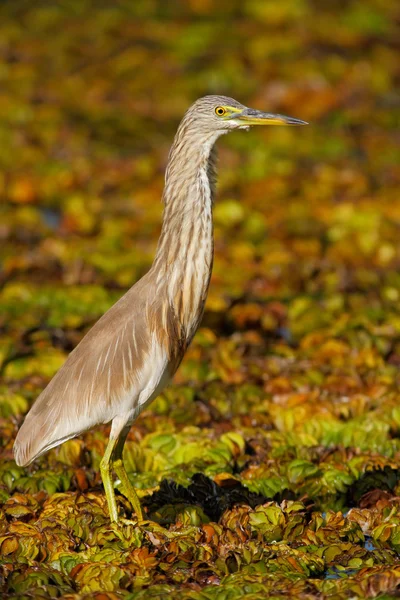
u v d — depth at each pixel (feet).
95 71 93.04
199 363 43.62
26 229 63.16
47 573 27.04
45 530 29.14
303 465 33.96
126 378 30.37
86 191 70.74
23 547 28.40
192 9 105.81
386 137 81.51
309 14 103.24
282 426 38.22
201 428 38.37
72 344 46.65
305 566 27.91
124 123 83.20
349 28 100.32
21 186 69.62
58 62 94.68
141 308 30.99
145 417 38.55
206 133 32.04
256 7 104.12
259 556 28.09
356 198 69.15
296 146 78.89
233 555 27.86
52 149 77.82
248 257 58.23
